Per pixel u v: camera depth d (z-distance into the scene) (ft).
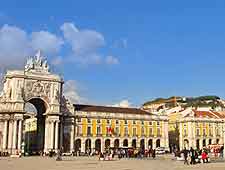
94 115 276.41
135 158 187.11
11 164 119.55
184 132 321.32
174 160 157.17
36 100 259.80
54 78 260.83
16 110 244.22
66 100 268.62
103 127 278.26
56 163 128.06
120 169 95.76
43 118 266.16
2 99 247.91
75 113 270.05
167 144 298.76
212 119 324.19
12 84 250.16
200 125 318.86
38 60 259.39
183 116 326.65
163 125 300.81
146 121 294.87
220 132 325.83
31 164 120.16
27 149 310.04
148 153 209.46
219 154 209.05
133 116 290.15
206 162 135.44
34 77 254.27
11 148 240.53
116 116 284.00
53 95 258.98
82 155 240.12
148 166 110.01
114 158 184.65
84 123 272.51
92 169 95.76
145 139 291.17
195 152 134.51
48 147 249.96
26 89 251.39
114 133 280.51
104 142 276.62
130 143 285.43
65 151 263.49
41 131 265.75
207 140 319.27
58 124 256.52
